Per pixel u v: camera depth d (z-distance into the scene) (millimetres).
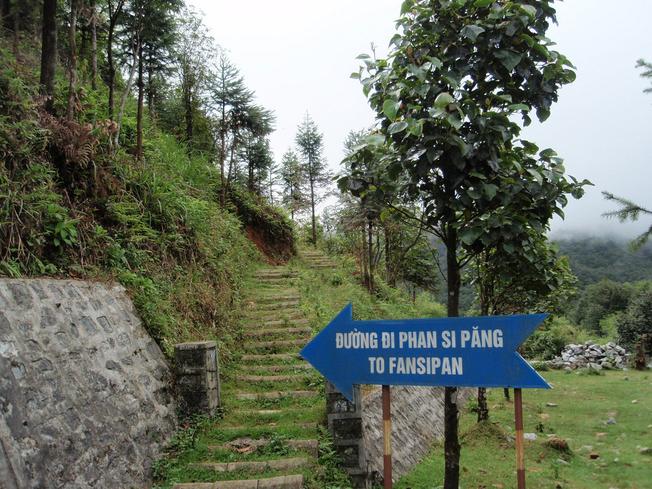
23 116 5609
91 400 3996
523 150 3537
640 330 19812
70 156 5930
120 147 8141
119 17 9320
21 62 7699
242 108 15000
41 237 4848
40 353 3691
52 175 5609
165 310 6312
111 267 5777
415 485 5395
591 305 31453
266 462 4598
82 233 5602
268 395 6230
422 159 3146
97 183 6316
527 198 3395
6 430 3074
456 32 3295
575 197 3443
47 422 3428
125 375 4641
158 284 6637
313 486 4332
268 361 7348
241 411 5766
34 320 3830
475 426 7617
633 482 5891
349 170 3805
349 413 5062
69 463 3449
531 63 3258
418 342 3152
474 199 3176
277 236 15820
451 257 3645
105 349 4562
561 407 10297
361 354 3314
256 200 16188
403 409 7211
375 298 14406
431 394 9086
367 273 15609
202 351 5500
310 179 20625
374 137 3221
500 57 3127
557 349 19312
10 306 3668
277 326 8641
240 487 4203
